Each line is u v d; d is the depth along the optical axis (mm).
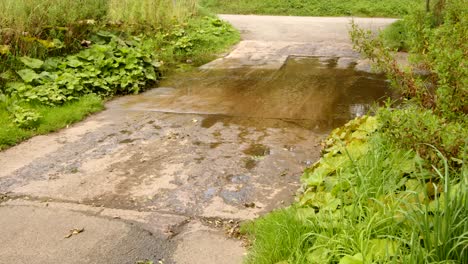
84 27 8852
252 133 5645
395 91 7328
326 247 2867
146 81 8195
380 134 3984
